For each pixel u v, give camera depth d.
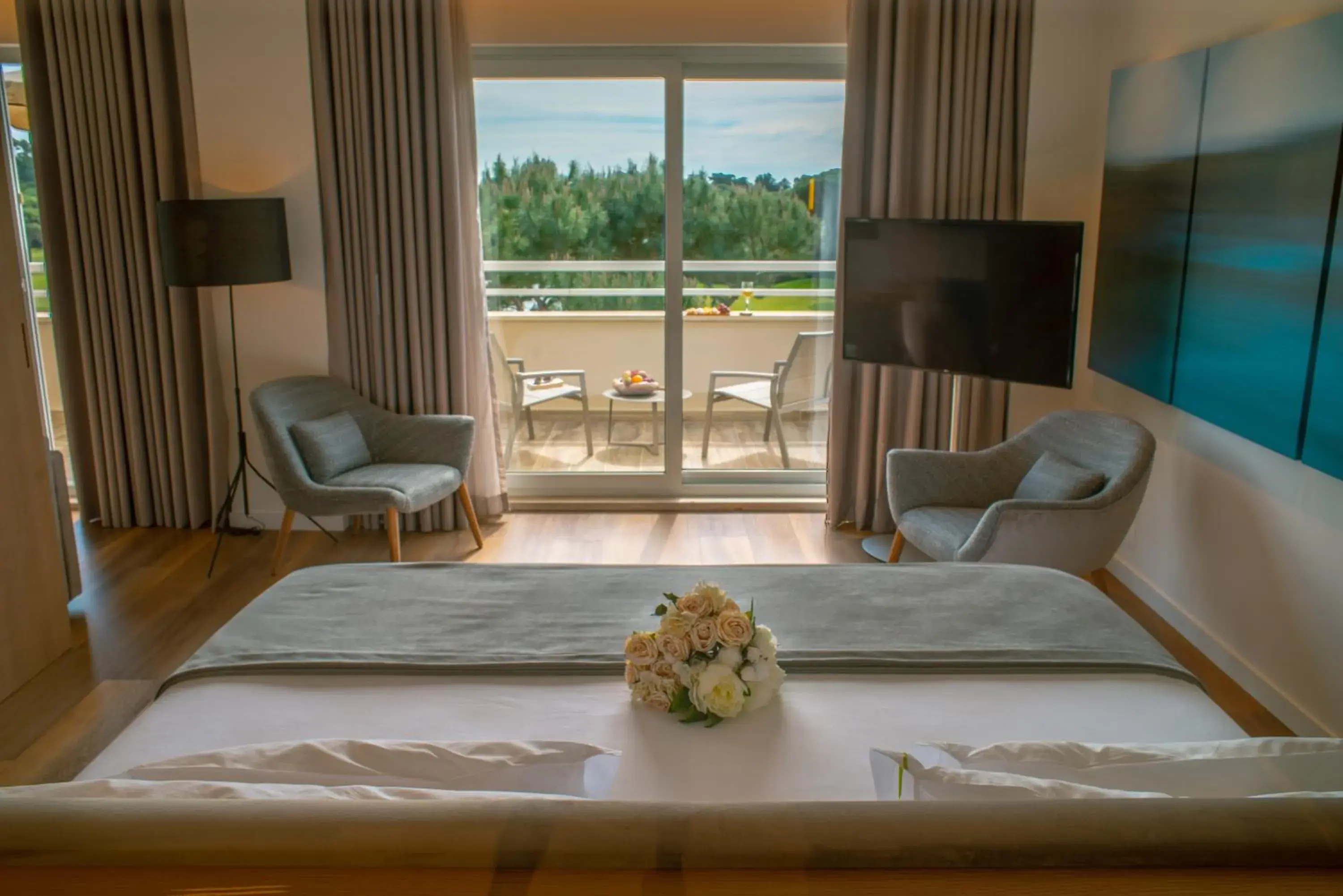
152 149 4.27
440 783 1.47
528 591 2.50
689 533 4.60
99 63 4.16
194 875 0.91
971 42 4.12
